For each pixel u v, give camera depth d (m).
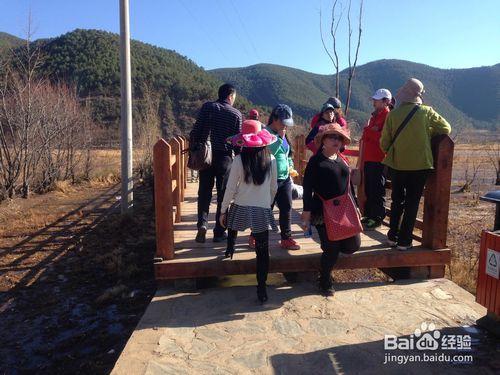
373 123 5.81
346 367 3.34
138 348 3.59
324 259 4.50
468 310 4.29
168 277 4.70
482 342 3.71
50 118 14.20
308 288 4.81
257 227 4.20
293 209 7.77
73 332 4.82
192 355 3.49
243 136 4.16
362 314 4.19
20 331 4.88
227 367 3.33
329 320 4.06
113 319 5.10
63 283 6.23
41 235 8.70
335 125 4.24
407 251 5.03
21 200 12.54
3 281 6.29
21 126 12.68
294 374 3.25
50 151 14.40
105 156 20.62
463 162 26.20
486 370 3.32
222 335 3.79
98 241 8.25
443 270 5.14
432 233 5.07
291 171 5.48
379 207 6.02
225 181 5.04
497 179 18.38
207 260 4.75
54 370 4.10
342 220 4.23
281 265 4.82
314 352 3.54
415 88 4.80
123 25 9.88
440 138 4.92
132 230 8.97
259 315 4.16
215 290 4.77
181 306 4.36
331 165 4.25
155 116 18.66
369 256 4.94
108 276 6.46
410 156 4.75
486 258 3.92
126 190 10.11
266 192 4.27
